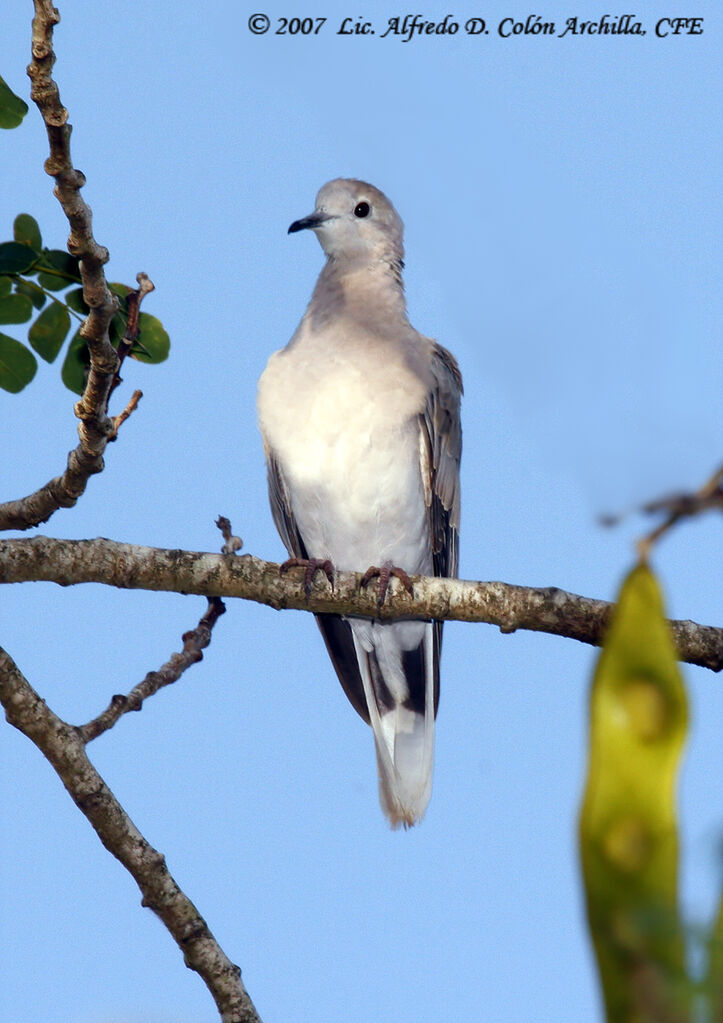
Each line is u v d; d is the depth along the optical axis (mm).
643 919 2936
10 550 8180
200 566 8633
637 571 3227
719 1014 2826
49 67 6887
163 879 7941
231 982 7859
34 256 8477
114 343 9281
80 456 8305
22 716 7887
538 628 8625
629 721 3113
